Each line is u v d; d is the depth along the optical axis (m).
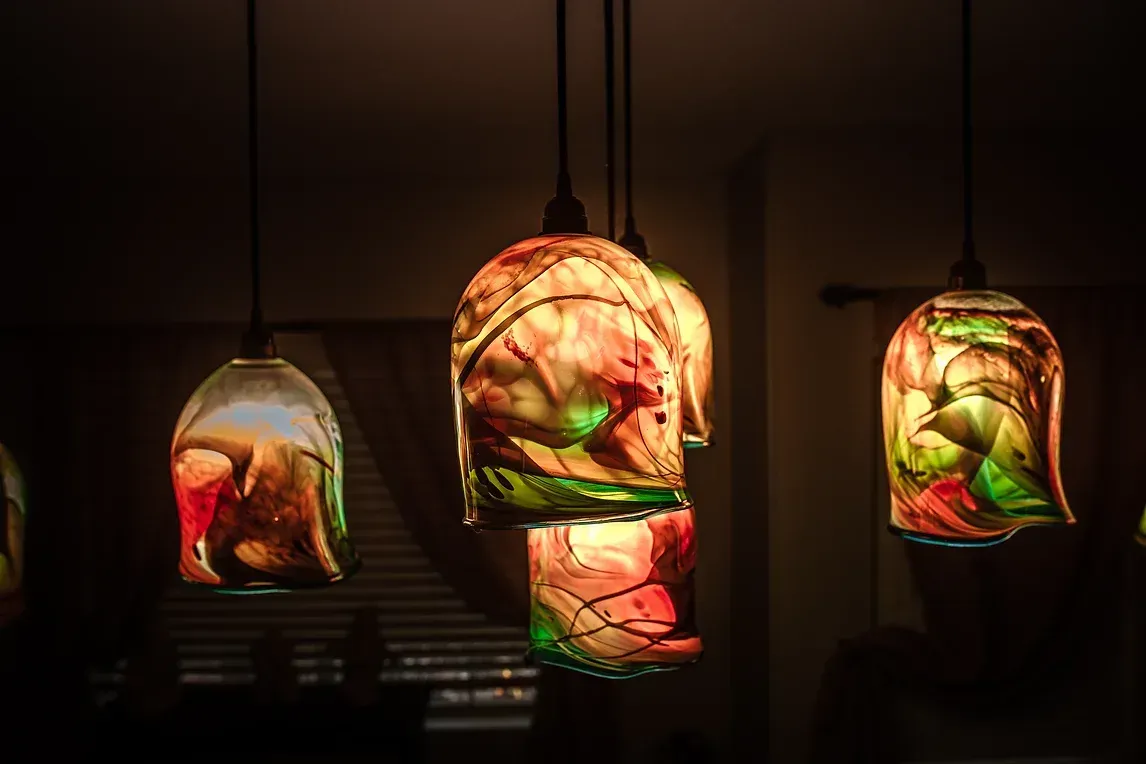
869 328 2.92
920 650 2.90
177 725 3.34
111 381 3.37
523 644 3.52
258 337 0.99
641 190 3.47
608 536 0.94
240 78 2.34
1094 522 2.96
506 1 1.87
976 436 0.89
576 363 0.62
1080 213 2.98
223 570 0.92
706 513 3.47
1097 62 2.29
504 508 0.63
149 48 2.12
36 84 2.36
